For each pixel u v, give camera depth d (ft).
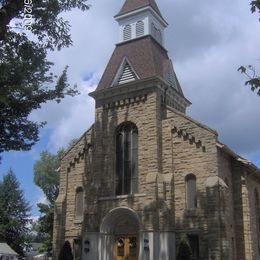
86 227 101.91
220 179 91.40
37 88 79.56
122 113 106.93
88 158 110.73
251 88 40.81
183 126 98.63
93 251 98.99
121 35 120.06
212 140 94.22
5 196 242.99
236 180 100.89
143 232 92.17
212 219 88.79
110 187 102.89
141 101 104.58
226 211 88.28
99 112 110.83
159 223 91.40
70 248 101.19
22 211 244.83
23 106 78.02
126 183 101.86
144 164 99.19
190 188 94.53
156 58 112.47
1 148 79.87
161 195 94.12
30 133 81.35
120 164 104.42
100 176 105.19
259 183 113.91
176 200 94.79
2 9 56.85
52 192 223.71
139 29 118.21
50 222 199.93
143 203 95.86
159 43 119.75
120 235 100.37
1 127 79.05
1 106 75.15
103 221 100.12
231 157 101.65
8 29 69.67
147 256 90.07
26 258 229.04
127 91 107.24
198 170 94.12
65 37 76.54
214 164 92.48
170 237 90.38
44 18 72.90
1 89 63.05
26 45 75.15
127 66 111.86
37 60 76.79
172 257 89.35
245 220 97.45
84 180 109.50
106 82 112.57
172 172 97.04
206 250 88.22
